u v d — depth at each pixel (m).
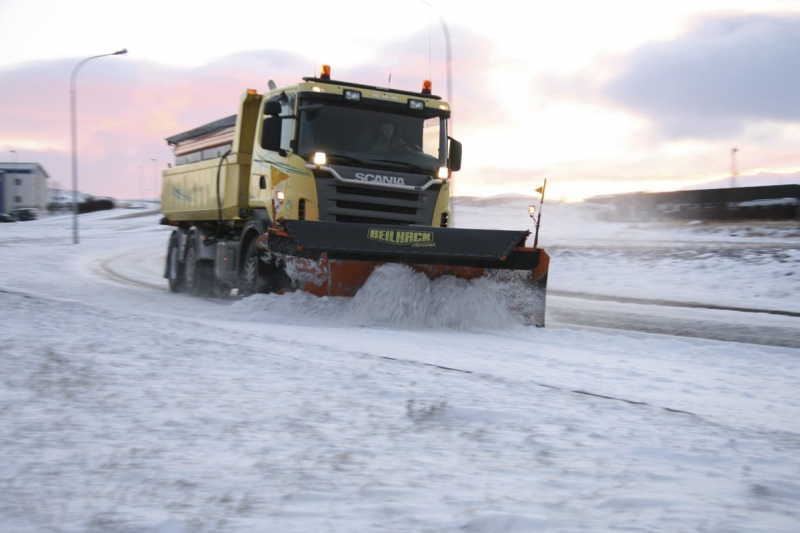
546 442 4.46
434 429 4.68
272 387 5.74
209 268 15.45
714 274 20.31
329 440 4.30
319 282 10.85
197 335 8.46
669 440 4.65
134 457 3.84
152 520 2.97
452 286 10.79
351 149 11.10
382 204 11.12
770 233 31.55
